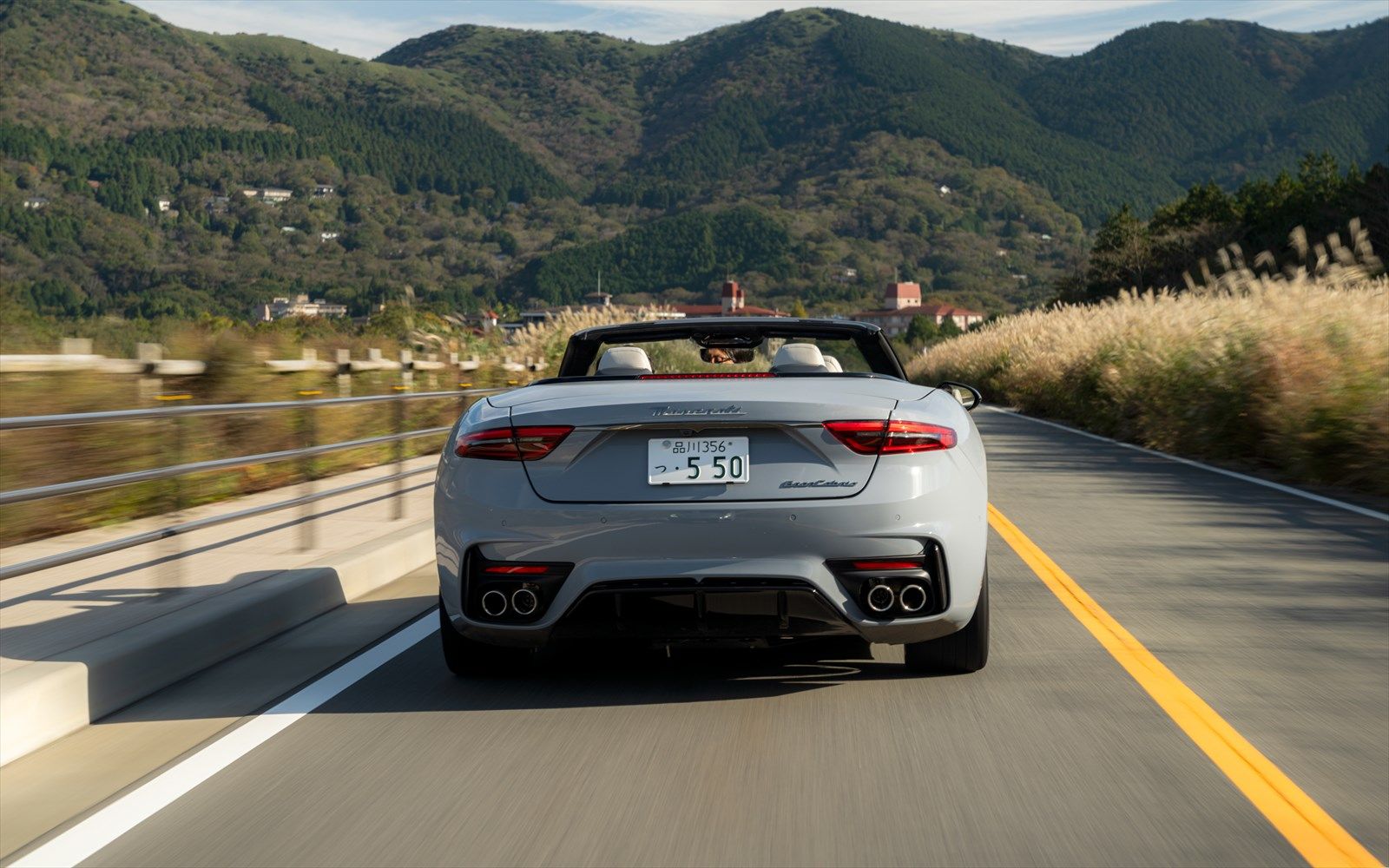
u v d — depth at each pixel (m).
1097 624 6.54
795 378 5.36
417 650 6.04
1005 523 10.45
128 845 3.62
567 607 4.69
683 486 4.66
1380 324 15.43
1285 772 4.18
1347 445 13.26
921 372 54.50
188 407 6.94
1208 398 17.22
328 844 3.61
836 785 4.05
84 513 9.51
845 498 4.66
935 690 5.21
